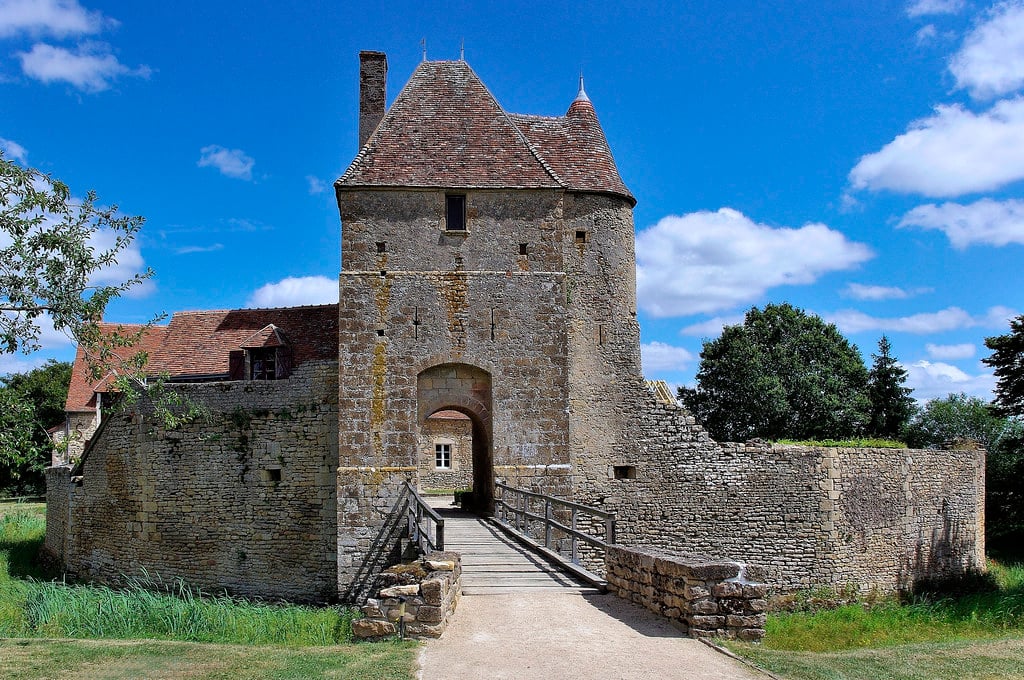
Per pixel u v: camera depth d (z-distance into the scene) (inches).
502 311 869.8
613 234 989.2
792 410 1732.3
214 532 934.4
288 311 1087.0
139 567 968.3
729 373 1764.3
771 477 959.0
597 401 952.3
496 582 574.2
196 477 946.7
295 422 916.0
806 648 547.8
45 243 539.5
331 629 602.9
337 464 897.5
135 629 617.9
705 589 430.9
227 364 1037.8
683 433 956.6
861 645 573.9
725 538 948.6
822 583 950.4
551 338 871.7
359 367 847.7
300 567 897.5
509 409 859.4
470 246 876.6
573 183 980.6
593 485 939.3
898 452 1051.9
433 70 952.3
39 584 893.2
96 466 1051.9
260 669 382.9
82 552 1064.2
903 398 1888.5
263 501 918.4
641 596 501.0
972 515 1182.3
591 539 591.8
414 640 426.3
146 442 976.3
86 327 554.3
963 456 1178.0
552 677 354.9
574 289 963.3
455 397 866.1
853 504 985.5
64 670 391.5
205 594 929.5
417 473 837.2
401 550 781.9
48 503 1202.6
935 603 935.7
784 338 1795.0
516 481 850.1
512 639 424.2
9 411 578.2
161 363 1055.0
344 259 863.7
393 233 871.1
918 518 1074.1
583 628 447.8
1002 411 1397.6
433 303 864.3
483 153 903.1
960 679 374.6
